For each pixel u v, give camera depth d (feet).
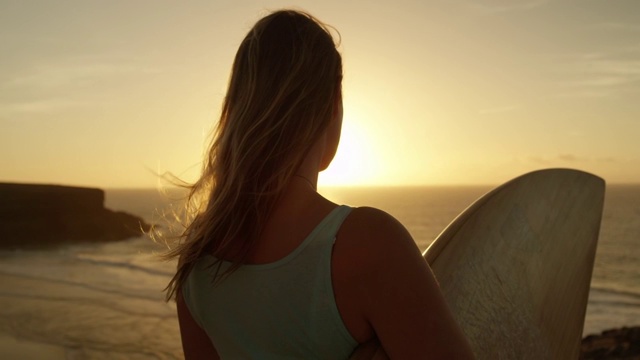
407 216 243.60
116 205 327.47
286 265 2.96
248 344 3.19
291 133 3.15
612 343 34.30
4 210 132.77
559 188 6.36
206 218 3.29
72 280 65.87
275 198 3.12
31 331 33.53
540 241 5.73
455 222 5.27
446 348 2.64
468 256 4.89
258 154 3.14
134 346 31.07
